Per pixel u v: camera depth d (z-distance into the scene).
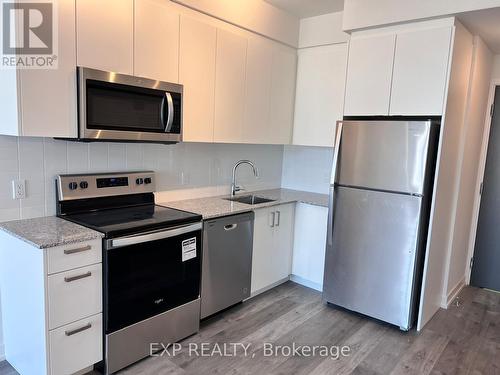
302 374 2.32
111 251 2.08
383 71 2.97
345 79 3.20
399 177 2.77
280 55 3.59
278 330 2.85
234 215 2.94
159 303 2.41
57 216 2.38
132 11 2.32
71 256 1.94
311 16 3.65
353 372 2.37
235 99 3.16
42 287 1.86
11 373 2.23
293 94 3.85
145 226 2.24
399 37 2.86
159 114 2.51
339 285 3.19
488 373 2.41
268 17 3.35
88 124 2.13
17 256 2.05
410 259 2.78
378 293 2.97
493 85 3.70
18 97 1.88
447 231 3.21
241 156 3.82
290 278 3.88
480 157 3.80
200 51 2.80
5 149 2.17
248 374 2.30
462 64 2.88
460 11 2.53
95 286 2.07
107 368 2.18
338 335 2.82
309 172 4.17
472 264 3.97
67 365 2.00
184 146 3.22
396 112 2.92
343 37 3.45
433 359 2.54
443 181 2.91
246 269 3.17
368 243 2.98
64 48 2.02
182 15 2.63
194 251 2.61
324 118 3.65
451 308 3.38
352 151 3.00
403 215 2.78
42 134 1.98
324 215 3.46
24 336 2.10
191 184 3.33
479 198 3.86
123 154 2.76
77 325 2.02
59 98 2.03
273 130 3.65
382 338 2.80
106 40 2.21
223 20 2.96
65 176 2.39
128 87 2.30
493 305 3.47
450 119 2.83
